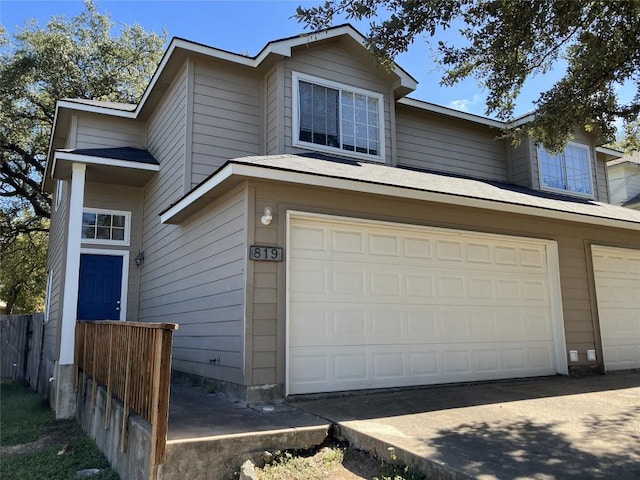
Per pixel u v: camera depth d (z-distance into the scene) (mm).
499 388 6715
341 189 6199
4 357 15562
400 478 3545
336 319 6293
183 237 8195
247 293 5703
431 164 10531
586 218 8250
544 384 7137
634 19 4543
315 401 5695
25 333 13961
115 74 18922
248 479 3664
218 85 8680
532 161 11016
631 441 3977
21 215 20750
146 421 4160
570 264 8641
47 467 5184
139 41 19922
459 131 11070
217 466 3879
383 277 6750
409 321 6836
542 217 8203
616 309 9195
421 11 4707
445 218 7375
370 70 9383
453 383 7012
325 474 3895
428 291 7090
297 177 5855
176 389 6742
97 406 6004
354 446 4289
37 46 17641
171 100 9352
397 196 6543
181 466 3730
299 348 5984
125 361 4844
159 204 9531
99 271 10188
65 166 9023
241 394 5652
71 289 7977
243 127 8766
